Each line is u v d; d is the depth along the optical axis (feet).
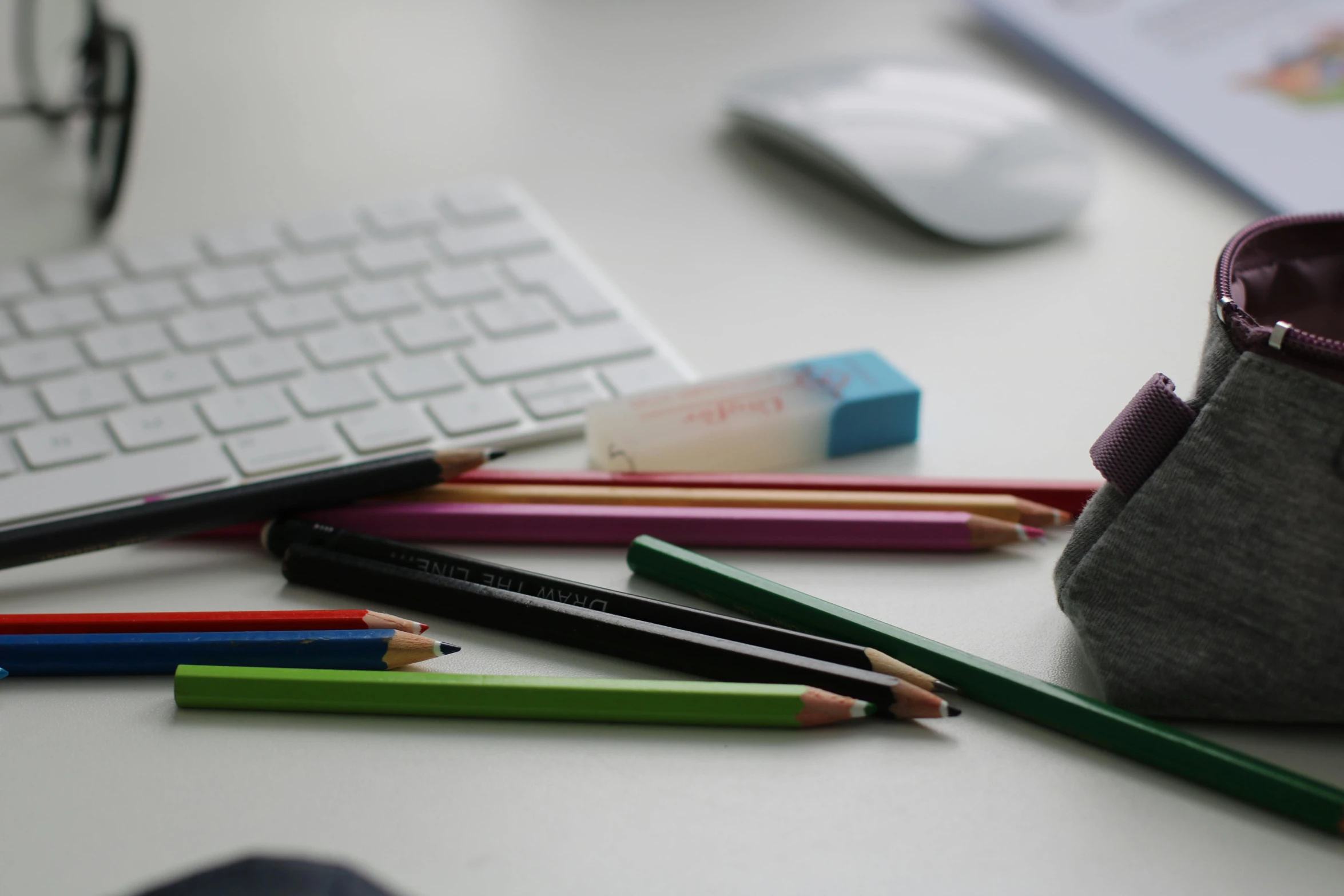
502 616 1.48
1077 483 1.70
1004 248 2.35
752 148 2.71
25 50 2.71
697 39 3.14
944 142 2.40
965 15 3.20
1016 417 1.91
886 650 1.42
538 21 3.24
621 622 1.44
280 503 1.62
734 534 1.63
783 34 3.15
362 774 1.30
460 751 1.33
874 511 1.64
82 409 1.87
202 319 2.09
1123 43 2.79
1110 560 1.32
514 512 1.65
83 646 1.42
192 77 2.95
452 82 2.95
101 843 1.22
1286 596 1.24
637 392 1.92
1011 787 1.27
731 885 1.17
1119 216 2.43
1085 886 1.17
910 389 1.83
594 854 1.20
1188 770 1.26
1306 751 1.29
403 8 3.30
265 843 1.22
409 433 1.84
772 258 2.33
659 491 1.70
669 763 1.31
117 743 1.34
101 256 2.26
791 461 1.82
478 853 1.20
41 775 1.30
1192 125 2.55
